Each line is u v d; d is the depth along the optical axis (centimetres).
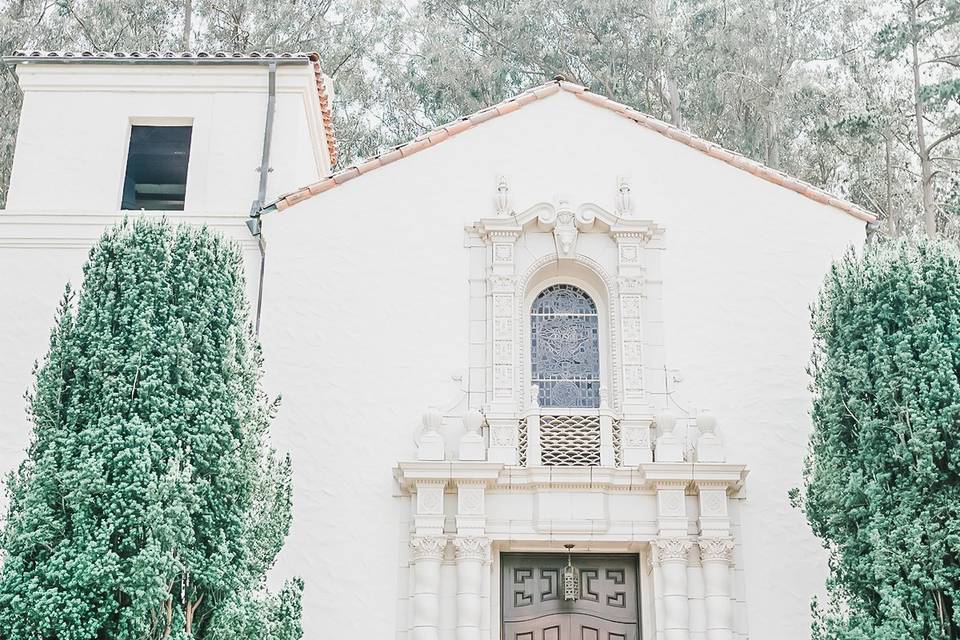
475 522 1266
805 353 1386
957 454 1028
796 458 1334
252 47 2525
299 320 1394
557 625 1300
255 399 1148
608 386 1387
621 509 1291
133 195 1558
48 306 1415
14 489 996
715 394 1368
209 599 1002
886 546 1042
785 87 2414
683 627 1234
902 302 1124
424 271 1422
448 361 1378
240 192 1501
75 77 1552
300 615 1128
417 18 2719
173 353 1040
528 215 1427
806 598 1273
